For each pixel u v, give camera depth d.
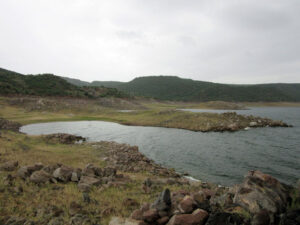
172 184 13.54
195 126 49.47
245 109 161.25
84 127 55.03
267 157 24.30
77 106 98.50
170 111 68.50
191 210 6.55
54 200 8.45
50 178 10.80
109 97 153.25
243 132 42.97
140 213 6.77
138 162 21.30
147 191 10.88
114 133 44.84
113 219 6.64
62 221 6.74
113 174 13.36
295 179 17.38
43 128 52.84
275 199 6.65
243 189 7.00
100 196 9.38
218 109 162.38
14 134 31.45
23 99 93.88
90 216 7.20
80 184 10.34
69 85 156.75
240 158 24.11
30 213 7.23
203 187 13.81
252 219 5.92
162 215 6.59
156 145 32.25
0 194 8.40
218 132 43.75
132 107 133.50
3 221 6.56
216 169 20.48
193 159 24.14
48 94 119.69
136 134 43.16
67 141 32.75
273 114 100.94
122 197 9.52
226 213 6.11
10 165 12.27
